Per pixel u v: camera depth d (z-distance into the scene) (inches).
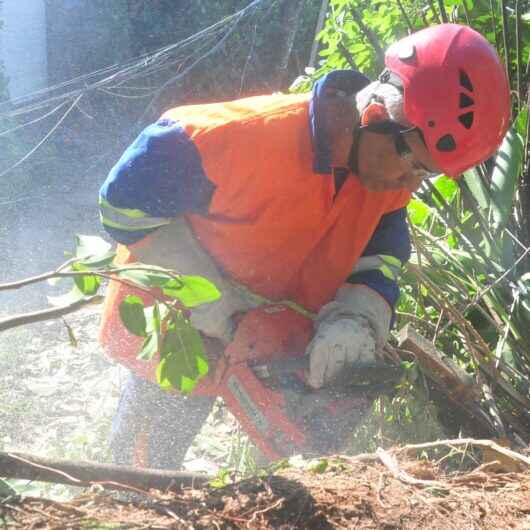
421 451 144.1
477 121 114.0
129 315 84.9
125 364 139.3
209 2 499.5
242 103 125.5
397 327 174.4
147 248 125.2
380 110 116.0
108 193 123.3
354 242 127.6
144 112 456.4
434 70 114.0
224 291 127.6
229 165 120.5
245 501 80.1
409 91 114.4
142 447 144.6
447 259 174.6
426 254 168.2
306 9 484.1
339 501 81.2
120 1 504.4
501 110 115.6
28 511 75.7
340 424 122.6
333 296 130.6
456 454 145.6
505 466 110.0
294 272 130.2
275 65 487.8
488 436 153.0
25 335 243.9
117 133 458.0
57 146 440.1
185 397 140.0
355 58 235.3
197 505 79.4
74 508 77.1
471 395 152.4
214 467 174.7
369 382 121.6
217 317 126.8
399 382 125.3
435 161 116.2
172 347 87.6
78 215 369.4
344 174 124.2
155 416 142.4
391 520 79.0
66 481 81.0
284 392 122.2
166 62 482.6
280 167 120.4
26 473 79.8
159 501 79.7
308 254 129.8
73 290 85.1
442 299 167.3
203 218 126.9
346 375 119.4
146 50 509.0
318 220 124.9
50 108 456.4
